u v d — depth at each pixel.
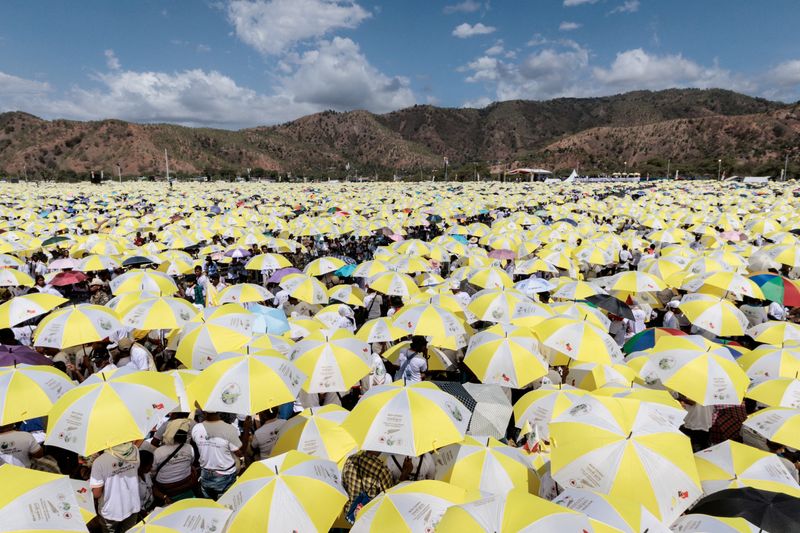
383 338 8.45
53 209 36.62
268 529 4.09
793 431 5.52
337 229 23.66
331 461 4.98
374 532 4.07
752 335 8.74
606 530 3.63
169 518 4.12
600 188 68.81
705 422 7.22
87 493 5.16
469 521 3.65
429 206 37.03
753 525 3.79
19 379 6.03
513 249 17.48
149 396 5.57
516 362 6.92
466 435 5.59
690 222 23.38
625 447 4.53
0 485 3.92
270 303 14.33
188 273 14.90
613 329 10.94
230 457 6.00
